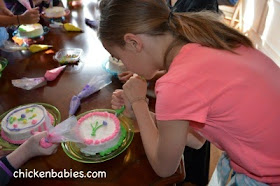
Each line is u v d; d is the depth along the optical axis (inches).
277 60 103.1
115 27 25.4
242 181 29.1
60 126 30.9
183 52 24.9
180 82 22.8
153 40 25.7
